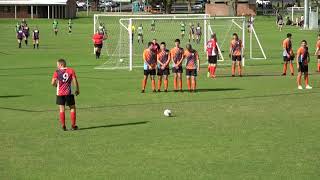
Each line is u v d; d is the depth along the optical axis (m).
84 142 28.27
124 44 94.00
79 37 136.62
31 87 50.59
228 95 45.38
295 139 28.81
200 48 88.00
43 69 67.31
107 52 93.00
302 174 22.38
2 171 22.97
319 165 23.73
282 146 27.25
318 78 58.12
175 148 26.88
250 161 24.42
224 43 97.12
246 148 26.84
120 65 73.88
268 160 24.58
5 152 26.22
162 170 23.03
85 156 25.41
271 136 29.56
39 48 104.44
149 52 46.81
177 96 44.94
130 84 53.38
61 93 31.00
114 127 32.12
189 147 27.06
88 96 45.09
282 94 45.84
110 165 23.86
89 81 55.84
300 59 48.75
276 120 34.31
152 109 38.59
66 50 99.88
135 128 31.77
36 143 28.08
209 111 37.66
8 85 52.03
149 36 103.50
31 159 24.92
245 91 47.84
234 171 22.83
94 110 38.31
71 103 31.20
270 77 59.47
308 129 31.44
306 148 26.83
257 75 61.59
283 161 24.42
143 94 46.25
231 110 38.06
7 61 78.38
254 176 22.11
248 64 75.44
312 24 155.00
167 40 95.62
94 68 69.94
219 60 79.00
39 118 35.16
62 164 24.03
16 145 27.67
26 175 22.39
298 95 45.31
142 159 24.81
